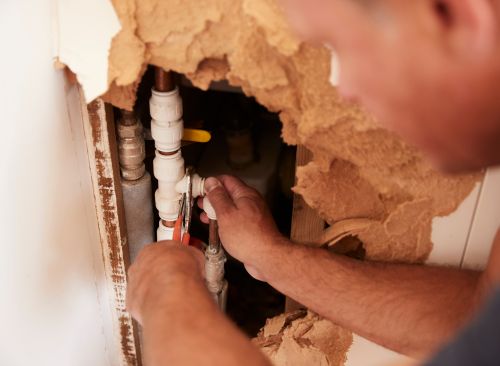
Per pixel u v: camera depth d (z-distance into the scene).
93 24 0.65
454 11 0.38
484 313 0.36
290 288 0.80
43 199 0.73
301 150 0.80
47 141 0.70
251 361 0.54
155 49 0.68
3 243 0.68
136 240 0.93
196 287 0.64
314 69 0.65
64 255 0.81
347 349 0.93
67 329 0.87
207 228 1.14
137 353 1.06
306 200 0.80
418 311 0.74
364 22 0.39
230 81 0.69
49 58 0.67
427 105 0.41
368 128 0.69
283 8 0.60
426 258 0.81
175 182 0.86
